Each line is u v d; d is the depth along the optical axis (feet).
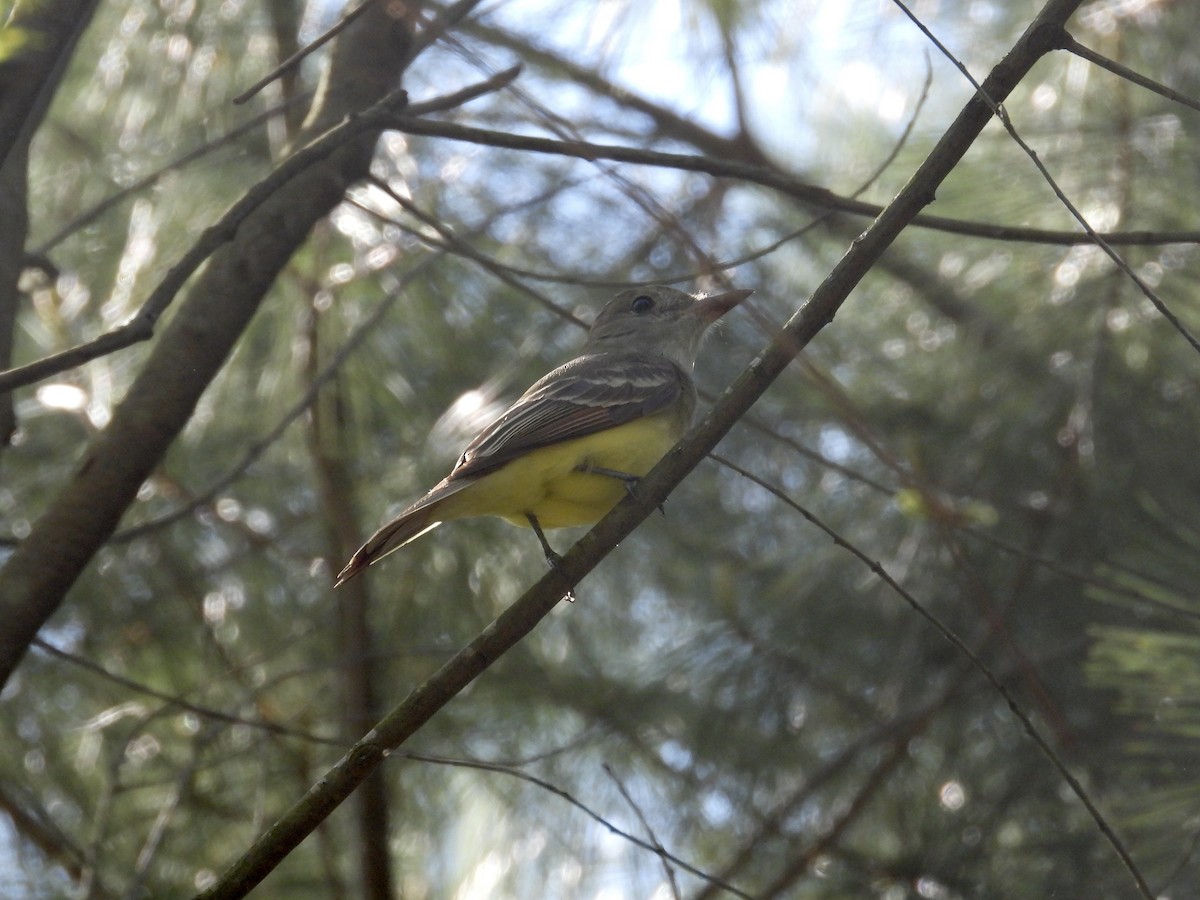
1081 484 35.42
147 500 37.09
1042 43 22.53
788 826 38.63
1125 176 35.27
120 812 35.63
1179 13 36.04
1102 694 35.32
